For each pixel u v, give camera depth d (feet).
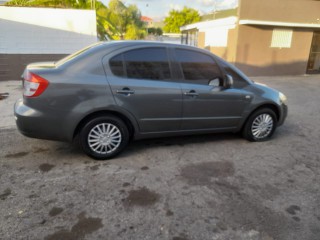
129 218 8.33
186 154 13.07
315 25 42.75
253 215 8.65
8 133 15.12
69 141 11.45
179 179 10.73
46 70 10.78
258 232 7.91
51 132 11.00
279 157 13.10
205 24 52.19
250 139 14.87
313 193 10.03
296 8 43.34
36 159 12.03
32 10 32.04
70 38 34.50
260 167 11.98
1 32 31.45
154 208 8.85
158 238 7.56
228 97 13.48
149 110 12.12
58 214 8.38
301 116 20.97
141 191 9.80
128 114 11.79
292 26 42.83
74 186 9.97
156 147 13.78
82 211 8.57
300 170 11.82
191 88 12.64
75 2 43.88
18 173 10.78
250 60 43.57
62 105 10.76
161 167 11.67
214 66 13.34
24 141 13.97
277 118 15.39
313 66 49.14
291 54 45.60
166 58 12.32
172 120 12.71
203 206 9.04
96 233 7.66
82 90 10.89
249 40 42.45
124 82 11.50
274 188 10.30
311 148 14.37
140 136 12.56
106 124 11.75
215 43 49.62
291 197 9.72
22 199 9.07
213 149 13.76
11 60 32.60
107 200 9.18
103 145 11.90
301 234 7.88
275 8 42.14
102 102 11.19
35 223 7.95
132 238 7.53
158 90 12.01
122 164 11.82
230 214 8.66
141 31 96.99
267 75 45.34
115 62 11.51
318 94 30.17
